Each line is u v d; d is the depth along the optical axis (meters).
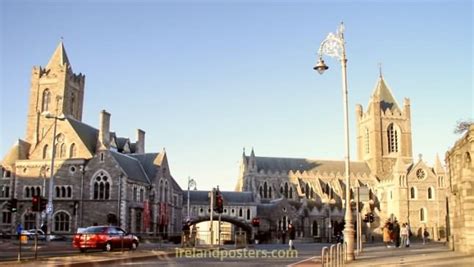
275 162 145.00
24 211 83.50
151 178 90.94
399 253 40.97
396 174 128.75
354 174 144.00
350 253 32.28
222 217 120.12
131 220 81.12
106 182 80.25
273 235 115.31
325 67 34.25
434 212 128.50
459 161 41.03
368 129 154.38
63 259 32.31
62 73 107.81
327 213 130.88
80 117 114.81
